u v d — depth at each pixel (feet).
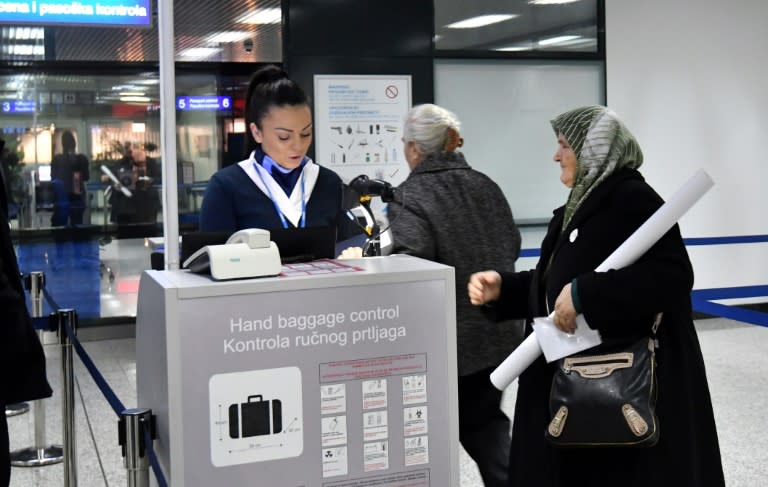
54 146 25.00
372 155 25.21
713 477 7.46
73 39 24.41
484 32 26.07
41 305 15.15
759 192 29.01
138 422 5.74
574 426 7.13
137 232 25.81
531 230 26.71
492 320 8.76
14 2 16.94
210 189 9.48
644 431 6.92
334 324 5.69
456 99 25.93
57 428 16.70
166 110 9.33
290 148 9.43
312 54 24.75
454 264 9.59
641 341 7.25
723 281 28.96
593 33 27.02
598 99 27.17
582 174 7.73
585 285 7.09
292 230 6.77
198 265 5.91
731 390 19.19
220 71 25.38
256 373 5.53
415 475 5.93
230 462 5.51
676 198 6.90
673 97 27.94
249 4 24.59
